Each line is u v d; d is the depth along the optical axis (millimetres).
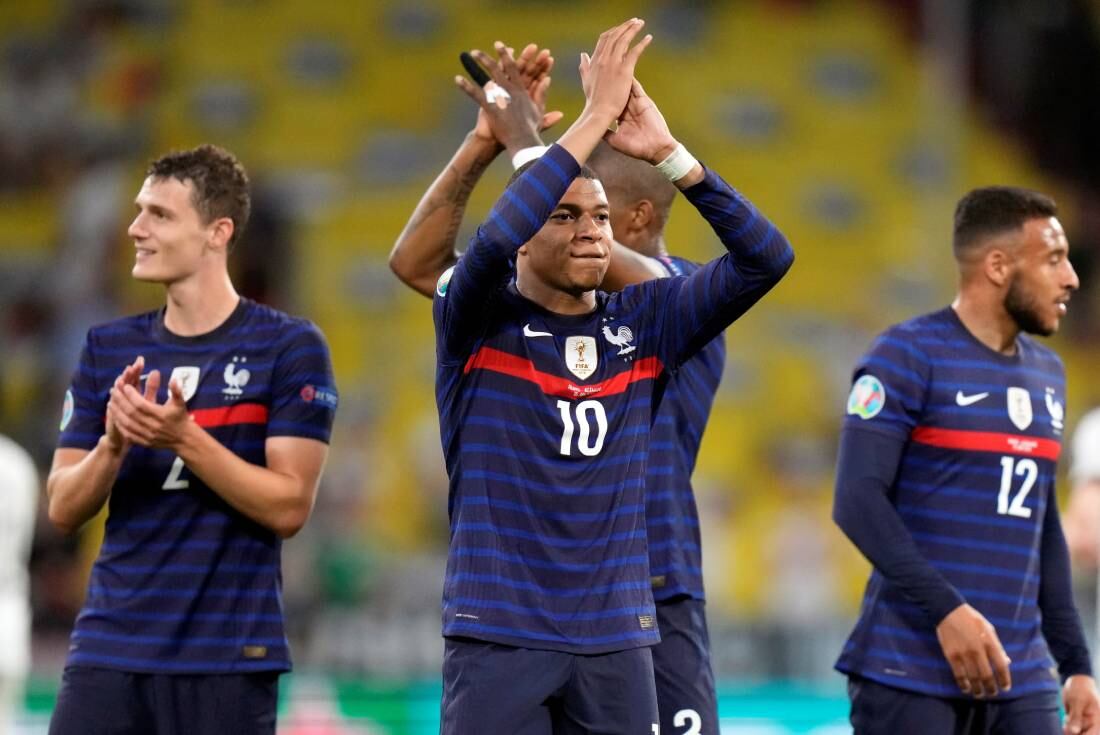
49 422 43500
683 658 14555
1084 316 53656
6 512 18922
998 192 15641
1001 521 15156
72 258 49375
